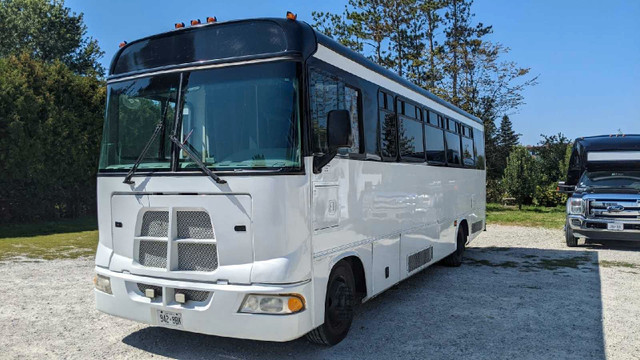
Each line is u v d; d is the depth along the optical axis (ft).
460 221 31.65
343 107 16.56
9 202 51.52
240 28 14.47
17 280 26.63
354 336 17.66
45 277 27.43
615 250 39.11
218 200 13.67
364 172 17.90
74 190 57.67
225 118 14.10
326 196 15.07
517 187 77.66
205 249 14.10
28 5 115.65
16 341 17.03
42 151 51.67
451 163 29.86
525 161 78.13
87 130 57.06
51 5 119.14
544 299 23.16
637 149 42.11
